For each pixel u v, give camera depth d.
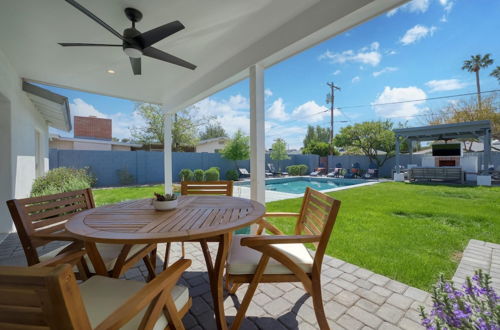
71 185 4.39
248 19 2.40
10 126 3.31
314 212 1.62
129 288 1.07
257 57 2.78
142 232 1.11
